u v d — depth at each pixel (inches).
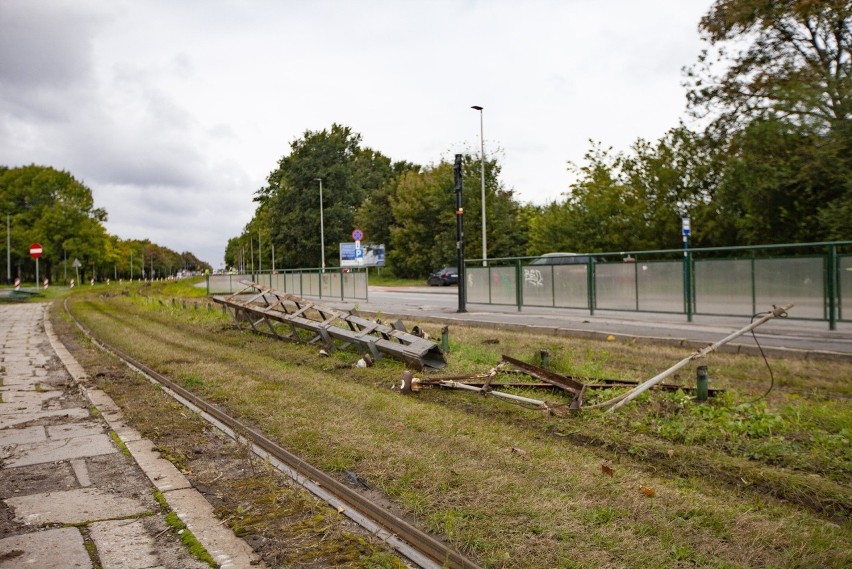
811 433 240.1
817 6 858.1
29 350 578.9
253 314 626.8
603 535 154.7
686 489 189.6
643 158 1207.6
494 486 187.6
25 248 2940.5
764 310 567.5
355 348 482.9
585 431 251.3
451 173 2049.7
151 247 6998.0
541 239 1392.7
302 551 151.6
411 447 229.1
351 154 3344.0
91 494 194.4
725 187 995.9
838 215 788.0
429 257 2326.5
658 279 650.8
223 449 238.2
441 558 147.6
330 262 2933.1
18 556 152.3
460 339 548.4
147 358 475.2
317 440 239.1
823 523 166.2
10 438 264.1
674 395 292.5
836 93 825.5
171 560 148.9
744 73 989.2
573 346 494.3
